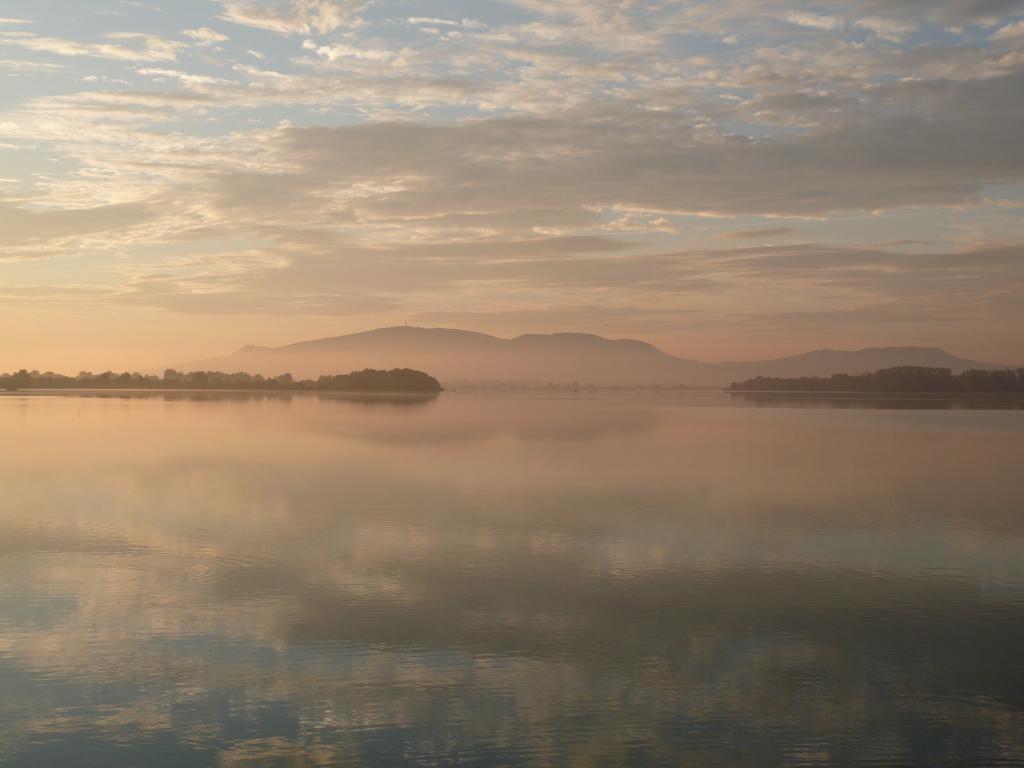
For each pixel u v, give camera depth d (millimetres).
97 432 68312
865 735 13195
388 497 33375
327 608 18766
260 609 18672
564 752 12641
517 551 24047
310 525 27594
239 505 31391
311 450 53125
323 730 13242
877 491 35781
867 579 21312
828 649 16516
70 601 19234
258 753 12594
